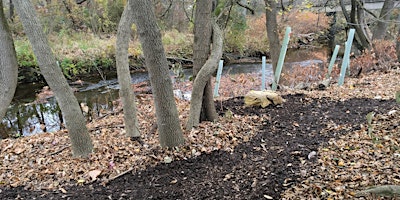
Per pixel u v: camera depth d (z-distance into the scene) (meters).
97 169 3.17
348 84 5.82
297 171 2.85
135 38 12.12
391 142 3.05
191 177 2.96
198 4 3.66
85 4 12.38
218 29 3.81
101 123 4.87
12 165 3.39
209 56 3.93
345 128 3.68
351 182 2.50
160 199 2.62
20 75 9.75
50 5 11.61
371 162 2.76
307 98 5.06
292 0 7.67
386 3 8.53
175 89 7.60
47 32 11.46
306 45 13.21
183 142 3.57
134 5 2.88
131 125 3.88
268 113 4.51
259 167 3.02
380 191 1.88
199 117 4.09
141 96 7.12
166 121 3.41
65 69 10.13
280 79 6.70
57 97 3.24
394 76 6.00
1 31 3.13
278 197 2.48
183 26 13.13
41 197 2.75
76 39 11.93
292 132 3.81
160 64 3.15
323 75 6.75
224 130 3.92
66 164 3.31
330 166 2.84
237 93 6.69
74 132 3.36
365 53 7.45
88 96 8.48
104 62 11.06
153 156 3.37
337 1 10.20
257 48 12.98
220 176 2.93
